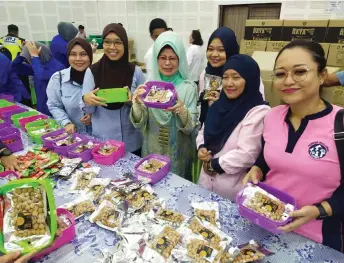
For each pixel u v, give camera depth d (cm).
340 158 89
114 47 169
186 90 168
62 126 192
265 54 239
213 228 97
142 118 165
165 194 121
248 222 104
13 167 137
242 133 131
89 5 651
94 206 111
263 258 86
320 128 94
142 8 574
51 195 87
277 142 104
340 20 232
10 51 428
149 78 190
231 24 468
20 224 83
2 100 237
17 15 562
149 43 600
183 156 179
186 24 516
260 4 418
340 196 90
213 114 148
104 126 182
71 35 361
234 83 131
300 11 379
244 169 134
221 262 83
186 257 85
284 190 104
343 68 228
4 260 75
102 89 162
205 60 440
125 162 149
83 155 149
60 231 90
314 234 99
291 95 92
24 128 194
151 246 89
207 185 148
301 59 88
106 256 87
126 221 102
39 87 291
